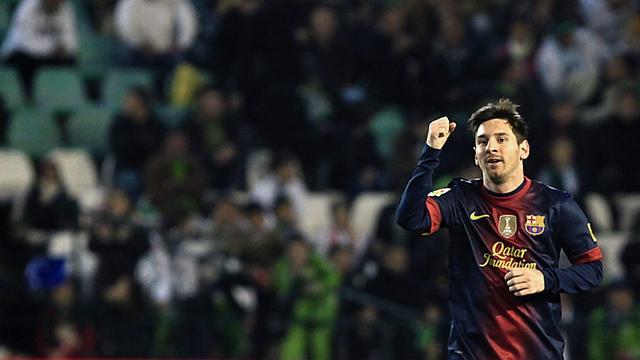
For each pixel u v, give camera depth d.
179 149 44.88
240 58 52.16
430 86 54.12
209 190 47.31
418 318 38.88
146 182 43.31
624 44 60.84
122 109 49.25
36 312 39.50
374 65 54.09
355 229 46.38
